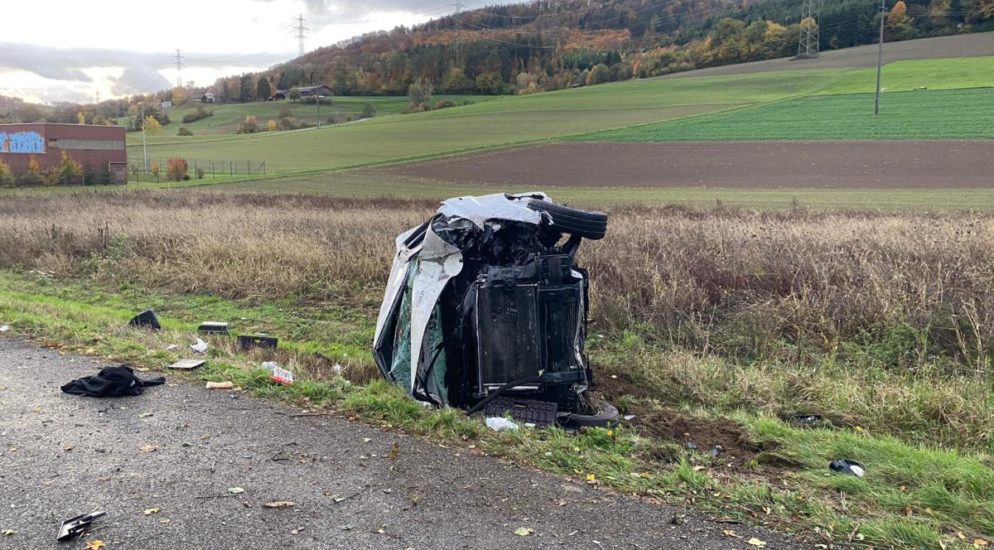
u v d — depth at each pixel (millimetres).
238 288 12836
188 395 5852
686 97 91438
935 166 45000
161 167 76062
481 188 49281
